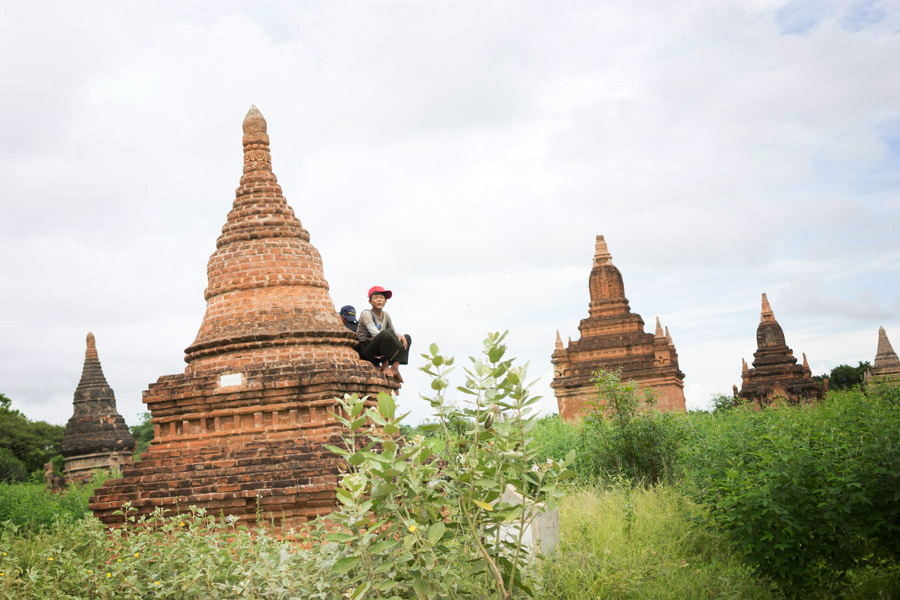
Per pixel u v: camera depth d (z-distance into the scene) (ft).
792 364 168.55
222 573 29.43
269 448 43.60
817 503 32.89
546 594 30.37
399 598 22.49
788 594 33.19
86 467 150.10
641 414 66.44
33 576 29.81
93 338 158.40
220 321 48.83
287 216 51.24
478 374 24.86
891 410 39.04
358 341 50.34
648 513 46.55
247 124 52.95
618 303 137.49
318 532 30.42
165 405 46.65
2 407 233.35
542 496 25.09
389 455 22.85
